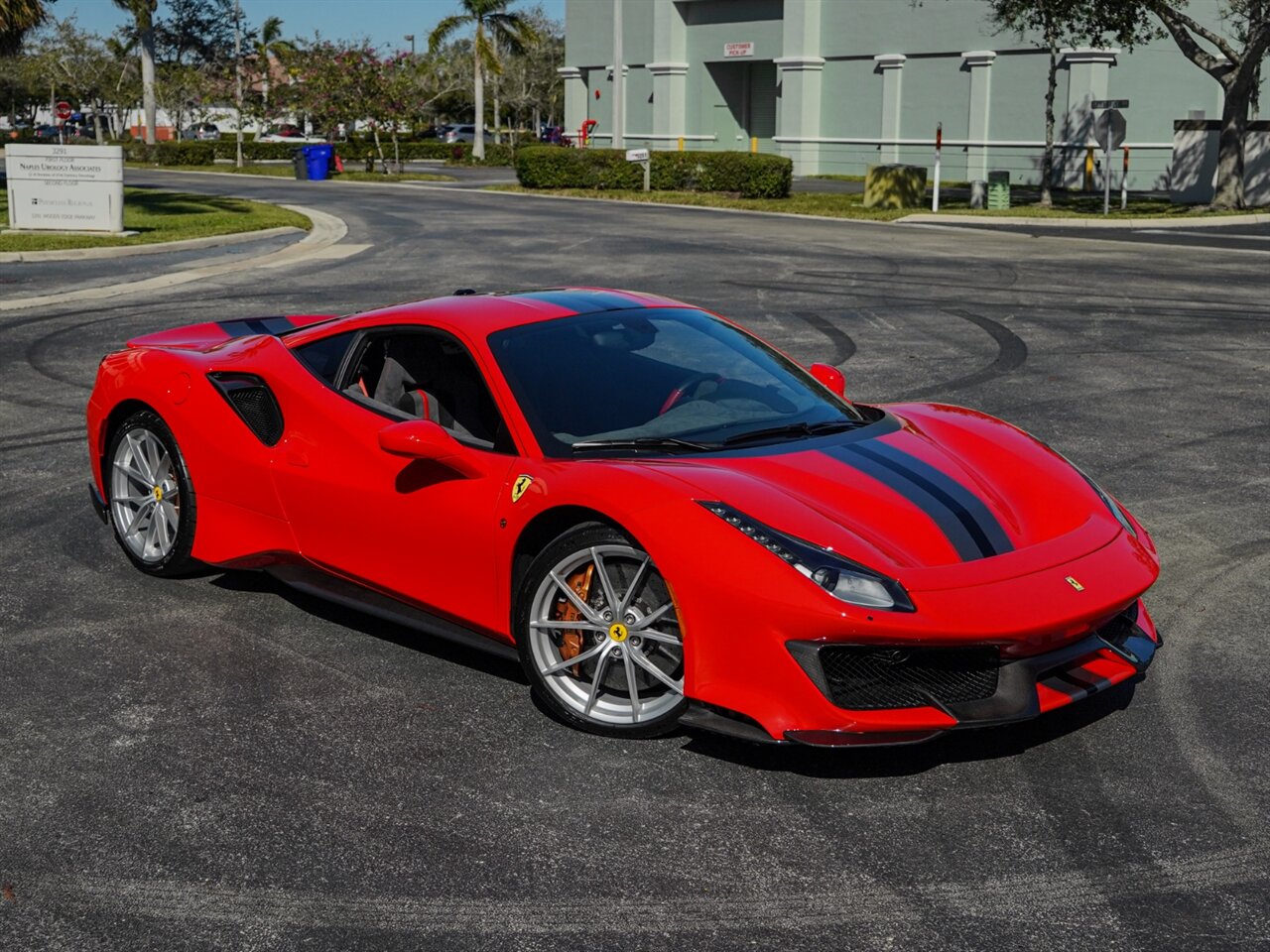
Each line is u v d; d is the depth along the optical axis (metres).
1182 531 5.83
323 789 3.59
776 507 3.64
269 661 4.50
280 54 58.56
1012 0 28.62
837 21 41.09
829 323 12.02
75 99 73.88
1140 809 3.41
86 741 3.90
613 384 4.31
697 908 2.98
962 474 4.05
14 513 6.25
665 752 3.79
